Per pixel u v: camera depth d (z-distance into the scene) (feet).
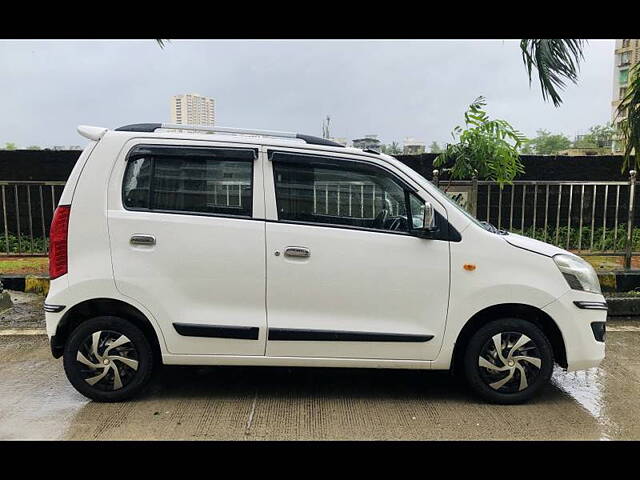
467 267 12.94
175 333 12.86
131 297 12.75
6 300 21.72
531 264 13.09
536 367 13.24
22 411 12.90
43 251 27.68
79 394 13.89
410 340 13.02
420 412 12.96
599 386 14.78
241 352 13.03
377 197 13.29
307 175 13.11
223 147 13.05
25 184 26.13
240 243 12.80
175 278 12.81
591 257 27.86
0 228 31.45
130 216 12.80
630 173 23.56
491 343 13.21
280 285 12.87
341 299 12.94
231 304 12.92
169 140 13.05
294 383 14.73
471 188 23.68
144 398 13.58
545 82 20.75
